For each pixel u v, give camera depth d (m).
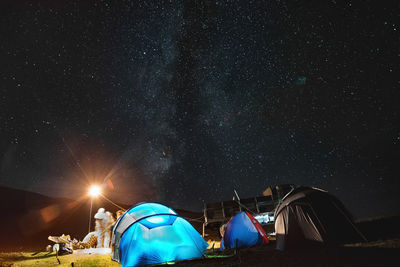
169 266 6.95
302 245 7.27
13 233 19.02
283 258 6.35
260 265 5.96
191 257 7.77
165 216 8.30
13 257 9.61
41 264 8.16
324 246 6.93
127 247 7.70
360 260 5.06
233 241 9.44
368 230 7.94
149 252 7.57
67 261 8.52
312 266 5.18
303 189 8.17
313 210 7.48
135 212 8.54
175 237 7.91
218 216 13.41
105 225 12.59
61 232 21.34
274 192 13.34
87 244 12.15
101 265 7.75
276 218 8.12
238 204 13.35
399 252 5.23
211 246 10.67
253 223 9.65
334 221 7.29
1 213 25.22
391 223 8.70
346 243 6.92
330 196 7.75
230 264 6.49
